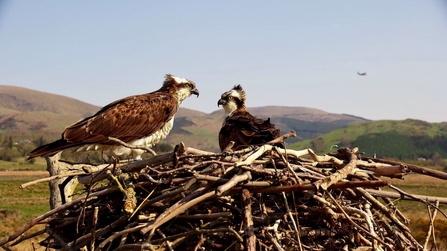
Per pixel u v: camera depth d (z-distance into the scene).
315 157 1.16
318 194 1.10
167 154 1.12
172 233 1.08
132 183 1.13
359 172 1.15
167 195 1.07
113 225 1.11
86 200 1.11
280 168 1.15
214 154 1.13
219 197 1.06
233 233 1.03
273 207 1.12
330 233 1.12
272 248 1.05
